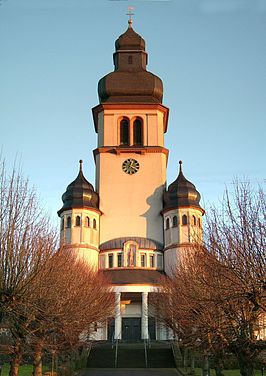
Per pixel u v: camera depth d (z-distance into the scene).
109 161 88.31
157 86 93.56
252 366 26.09
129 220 85.00
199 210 81.56
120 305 78.31
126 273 78.12
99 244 83.12
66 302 33.62
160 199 86.19
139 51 96.00
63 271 36.28
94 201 84.56
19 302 26.03
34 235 29.09
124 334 78.38
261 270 23.03
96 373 50.81
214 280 26.36
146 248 81.25
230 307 26.12
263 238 23.58
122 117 91.19
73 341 38.50
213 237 27.16
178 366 56.78
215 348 29.47
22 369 51.41
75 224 80.75
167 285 57.53
